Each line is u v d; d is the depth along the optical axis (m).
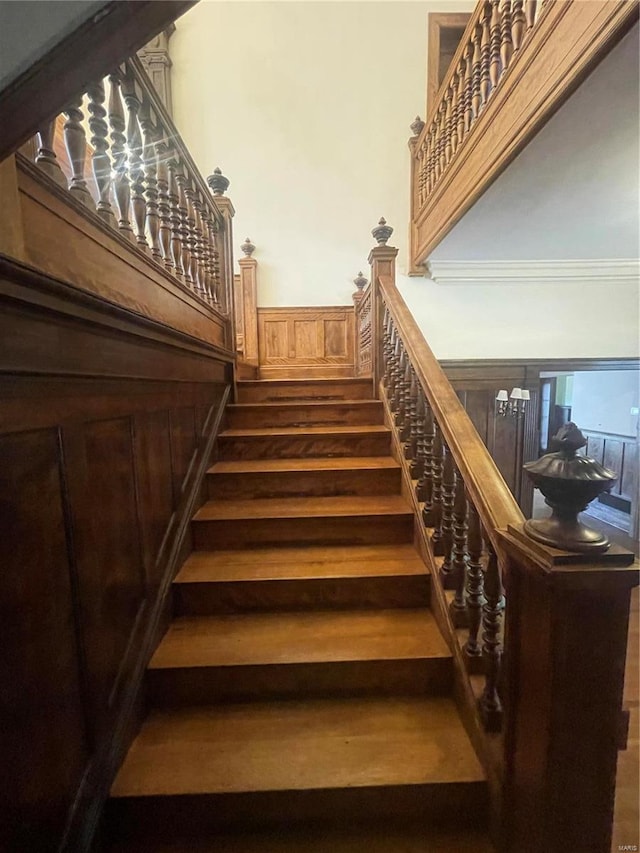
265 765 1.27
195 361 2.25
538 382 4.46
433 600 1.78
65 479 1.05
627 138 2.00
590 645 0.90
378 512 2.12
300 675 1.52
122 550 1.38
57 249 1.06
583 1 1.57
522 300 4.37
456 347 4.39
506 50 2.21
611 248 3.72
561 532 0.90
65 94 0.52
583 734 0.92
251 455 2.62
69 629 1.06
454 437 1.53
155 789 1.21
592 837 0.95
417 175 4.11
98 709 1.19
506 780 1.10
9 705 0.85
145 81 1.60
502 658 1.21
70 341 1.07
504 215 2.91
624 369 4.45
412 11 4.23
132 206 1.72
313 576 1.82
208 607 1.81
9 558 0.85
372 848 1.19
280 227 4.45
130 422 1.45
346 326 4.52
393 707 1.49
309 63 4.27
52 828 0.98
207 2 4.19
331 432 2.61
